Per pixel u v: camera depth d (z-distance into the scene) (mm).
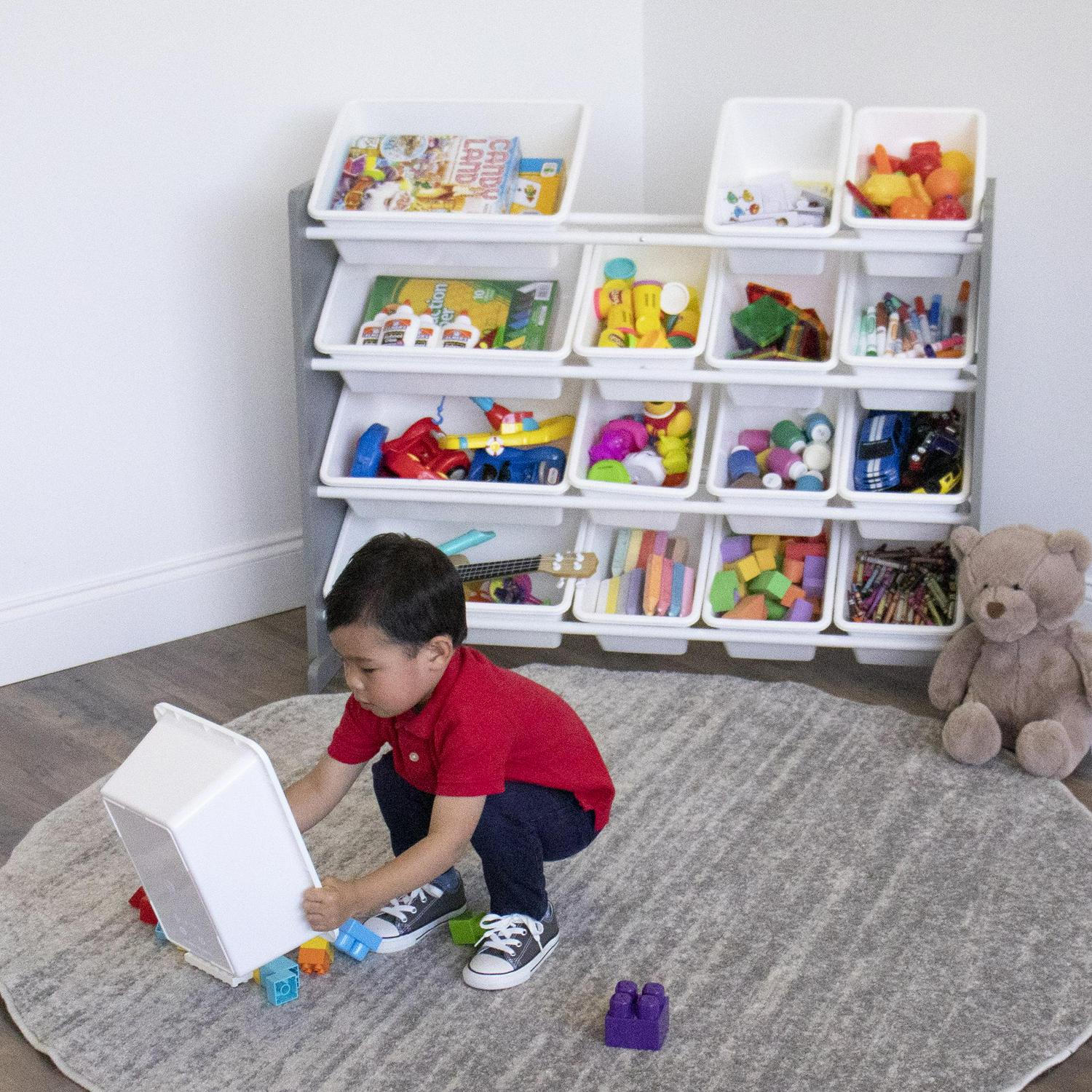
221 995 1468
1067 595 1805
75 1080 1358
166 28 2102
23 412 2145
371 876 1350
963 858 1665
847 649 2256
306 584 2131
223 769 1294
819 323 2143
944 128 2049
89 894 1646
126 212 2156
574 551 2217
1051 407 2182
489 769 1349
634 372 2020
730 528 2178
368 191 2021
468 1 2355
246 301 2320
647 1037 1350
